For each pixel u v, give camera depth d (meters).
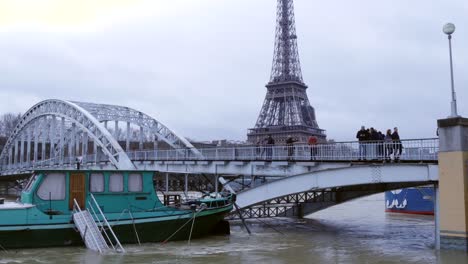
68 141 87.25
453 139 26.38
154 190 31.66
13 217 26.86
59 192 28.88
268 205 49.81
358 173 31.20
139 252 27.31
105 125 78.94
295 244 31.48
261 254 27.44
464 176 25.92
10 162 122.12
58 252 26.66
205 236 34.06
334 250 29.00
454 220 26.08
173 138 70.50
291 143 38.25
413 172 28.80
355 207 72.44
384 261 25.14
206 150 46.59
